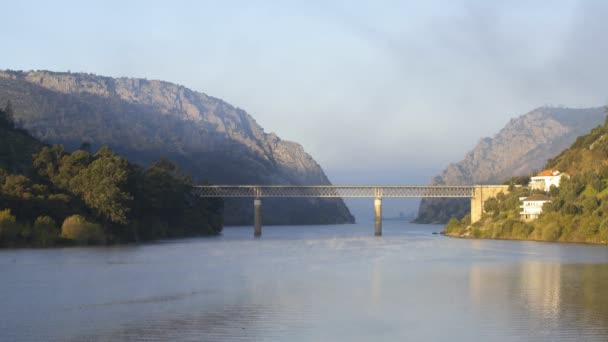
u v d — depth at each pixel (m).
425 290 132.25
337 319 103.00
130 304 114.12
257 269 169.25
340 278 151.12
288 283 141.62
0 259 186.00
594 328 97.31
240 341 89.88
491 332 95.00
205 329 96.06
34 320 101.12
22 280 142.12
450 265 183.38
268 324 99.44
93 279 145.00
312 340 90.50
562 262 192.62
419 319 103.31
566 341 90.25
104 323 99.44
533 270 169.62
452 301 119.06
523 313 107.88
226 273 159.38
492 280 148.25
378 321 101.81
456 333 94.44
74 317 103.31
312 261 195.00
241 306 113.06
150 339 90.62
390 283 142.50
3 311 107.50
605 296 124.62
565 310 110.44
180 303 115.56
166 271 161.88
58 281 141.12
